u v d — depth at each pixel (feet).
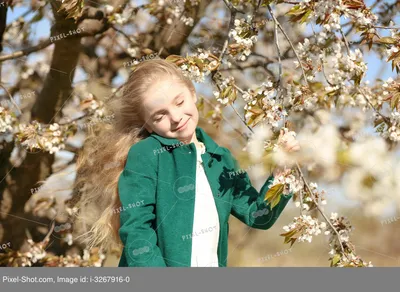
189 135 6.38
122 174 6.23
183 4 9.93
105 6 10.04
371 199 6.07
